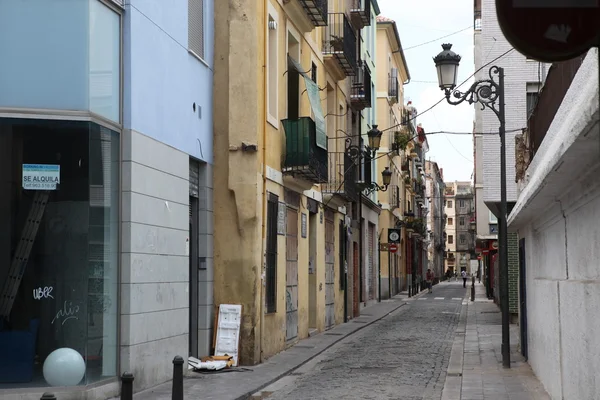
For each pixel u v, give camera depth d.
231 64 15.84
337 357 17.55
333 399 11.62
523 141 15.54
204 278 15.41
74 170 10.59
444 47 15.51
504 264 14.99
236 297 15.63
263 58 16.42
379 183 46.31
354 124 31.55
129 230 11.41
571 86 8.26
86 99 10.60
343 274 27.73
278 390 12.66
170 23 13.37
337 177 24.84
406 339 21.59
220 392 11.90
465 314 32.53
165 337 12.82
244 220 15.66
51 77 10.50
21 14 10.45
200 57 15.12
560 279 9.83
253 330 15.55
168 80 13.24
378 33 46.22
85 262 10.61
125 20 11.60
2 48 10.37
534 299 13.68
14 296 10.32
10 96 10.36
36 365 10.30
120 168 11.46
